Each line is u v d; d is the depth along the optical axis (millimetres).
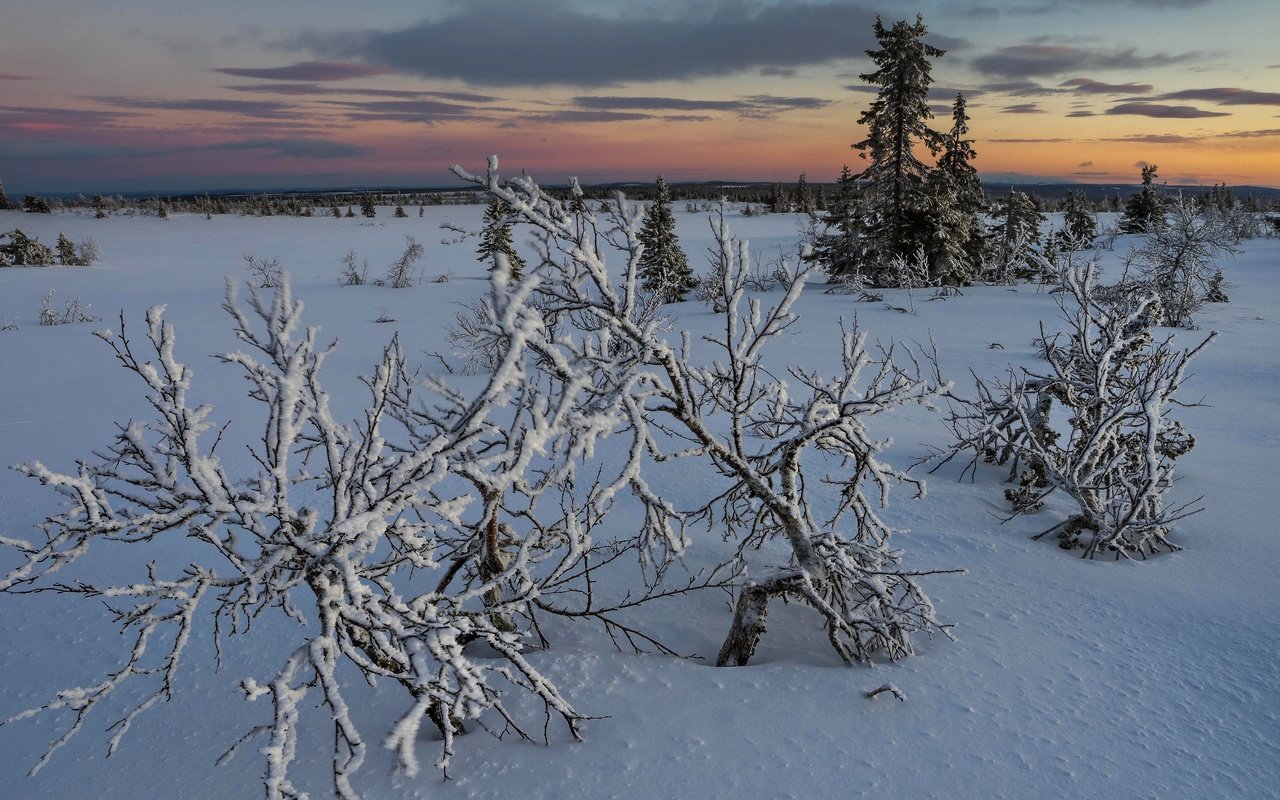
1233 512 8086
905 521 8203
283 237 78938
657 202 35656
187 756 4559
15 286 43656
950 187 35875
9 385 20016
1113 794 3727
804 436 5539
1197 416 14086
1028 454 8898
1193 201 28844
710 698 4637
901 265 34688
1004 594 6309
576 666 5129
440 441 3467
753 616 5234
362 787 3951
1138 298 9484
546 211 4102
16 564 8117
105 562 7871
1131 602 6035
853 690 4703
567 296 4391
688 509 8703
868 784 3799
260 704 5164
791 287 5031
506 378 3283
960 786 3783
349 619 3494
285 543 3455
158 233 82812
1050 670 4969
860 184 36656
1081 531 7555
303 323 29922
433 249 66438
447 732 3680
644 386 4887
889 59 35062
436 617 3764
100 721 5129
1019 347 20984
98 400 17609
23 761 4723
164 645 6172
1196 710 4465
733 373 5051
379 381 3785
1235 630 5414
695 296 34844
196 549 8164
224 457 11609
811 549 5496
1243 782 3805
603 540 7758
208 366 21625
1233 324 25656
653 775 3902
